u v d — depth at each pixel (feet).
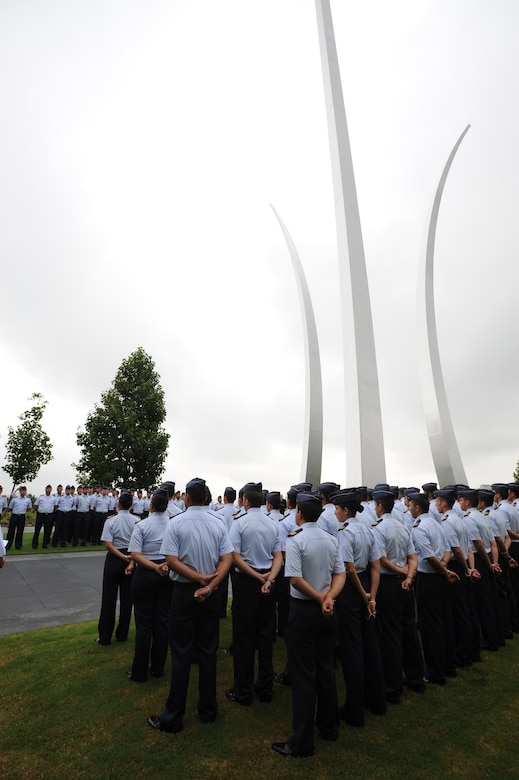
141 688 14.80
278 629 21.56
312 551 11.94
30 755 11.03
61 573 35.83
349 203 44.14
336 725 12.09
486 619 19.80
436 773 10.59
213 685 12.87
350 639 13.33
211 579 12.67
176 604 12.71
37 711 13.21
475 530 20.02
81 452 74.49
